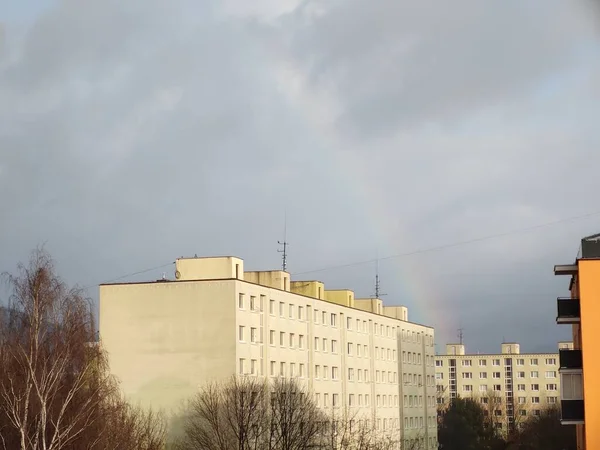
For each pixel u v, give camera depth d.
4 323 64.75
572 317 69.81
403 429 154.88
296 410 100.94
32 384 61.81
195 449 94.88
